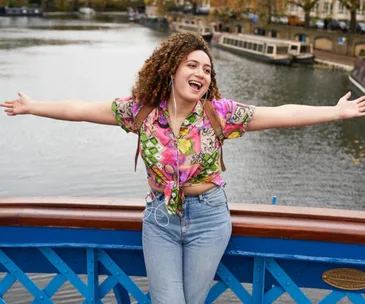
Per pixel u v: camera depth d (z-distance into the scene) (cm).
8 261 305
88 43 6288
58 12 12294
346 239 280
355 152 2295
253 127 276
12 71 4125
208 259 271
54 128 2445
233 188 1856
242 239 288
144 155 273
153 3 10662
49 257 303
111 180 1869
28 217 294
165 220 274
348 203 1788
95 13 12775
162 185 274
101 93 3550
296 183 1933
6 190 1783
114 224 290
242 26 6881
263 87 3775
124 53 5431
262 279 294
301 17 6681
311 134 2509
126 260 306
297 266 296
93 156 2106
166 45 269
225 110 271
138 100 273
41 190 1789
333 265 292
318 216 289
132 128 282
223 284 301
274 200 326
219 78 4072
